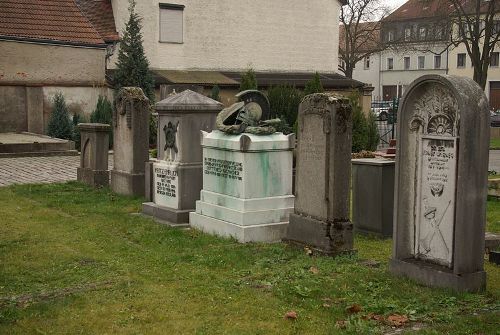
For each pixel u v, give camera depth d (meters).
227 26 34.03
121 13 31.08
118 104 14.12
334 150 8.59
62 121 24.72
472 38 37.34
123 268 8.05
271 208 9.94
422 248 7.58
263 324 6.12
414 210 7.66
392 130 32.41
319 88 25.47
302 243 9.02
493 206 13.42
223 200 10.16
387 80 71.44
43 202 13.09
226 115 10.44
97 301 6.73
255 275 7.78
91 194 14.17
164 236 10.01
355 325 6.04
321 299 6.82
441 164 7.27
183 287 7.27
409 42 57.72
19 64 25.59
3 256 8.53
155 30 31.94
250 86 25.95
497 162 24.14
